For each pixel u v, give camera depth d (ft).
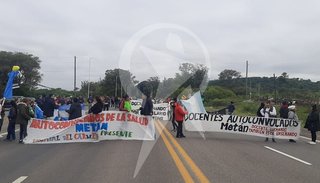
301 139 74.28
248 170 37.86
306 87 294.05
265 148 57.31
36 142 59.72
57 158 44.39
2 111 65.21
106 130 61.31
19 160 42.98
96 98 61.41
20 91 308.40
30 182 31.71
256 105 175.52
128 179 32.48
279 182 33.01
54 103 87.71
